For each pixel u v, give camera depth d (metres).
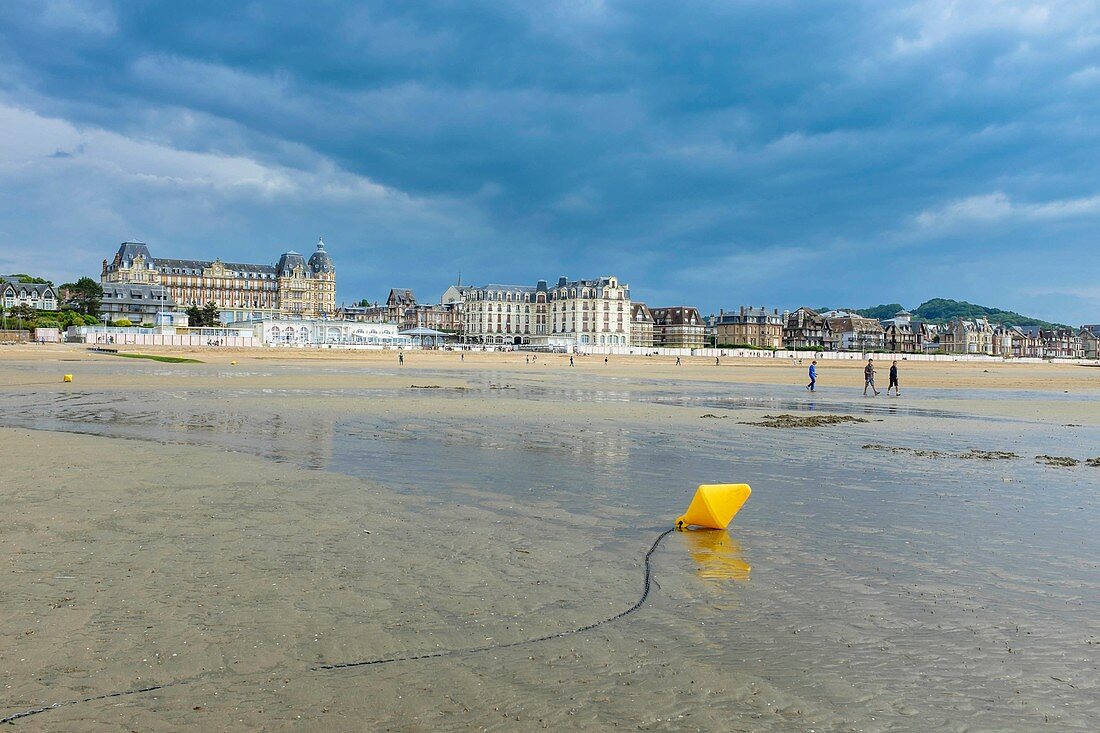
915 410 35.91
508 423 25.64
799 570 9.38
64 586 8.15
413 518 11.61
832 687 6.24
